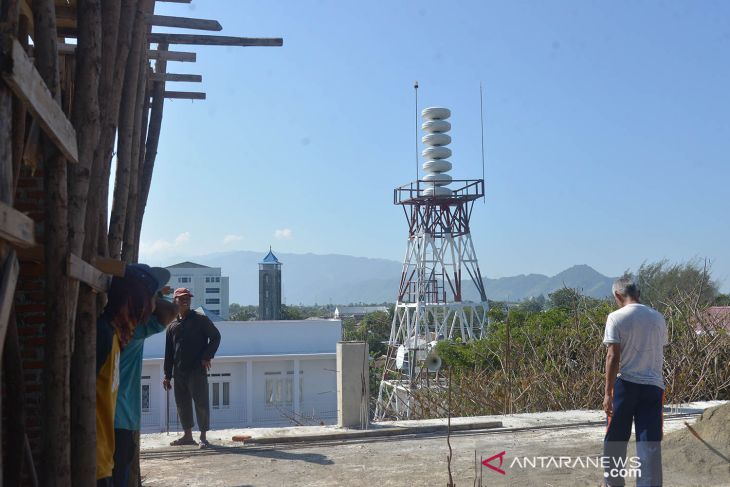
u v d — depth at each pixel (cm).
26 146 450
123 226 607
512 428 1048
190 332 957
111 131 524
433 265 3759
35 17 395
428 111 4094
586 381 1388
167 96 912
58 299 403
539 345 1630
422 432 1029
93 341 462
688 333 1412
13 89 328
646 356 618
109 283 518
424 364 1527
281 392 3012
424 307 3638
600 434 995
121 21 545
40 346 527
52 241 404
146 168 818
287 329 3088
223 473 797
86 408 452
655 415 614
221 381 2973
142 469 818
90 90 452
